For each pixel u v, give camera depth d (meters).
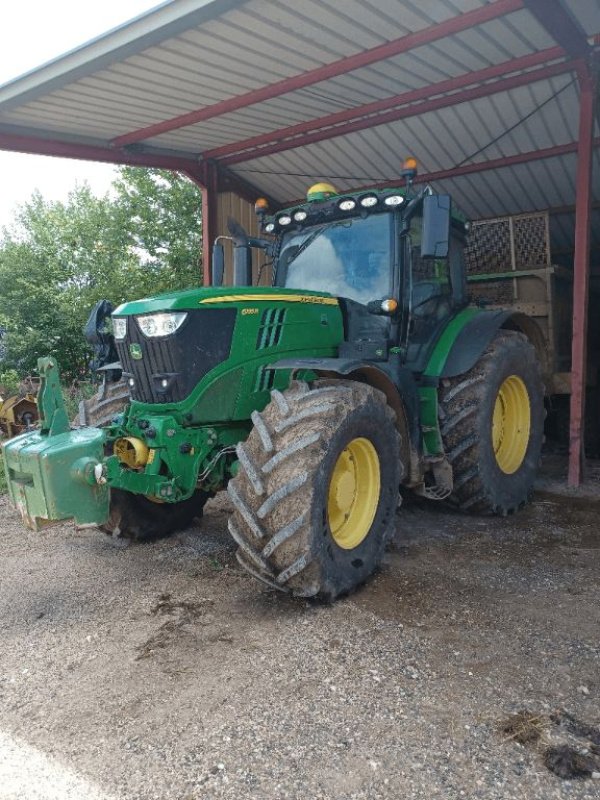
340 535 3.76
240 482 3.45
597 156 7.36
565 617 3.39
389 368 4.41
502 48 5.78
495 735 2.43
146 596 3.77
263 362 4.03
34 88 6.09
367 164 8.56
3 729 2.58
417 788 2.17
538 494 5.92
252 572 3.46
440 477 4.68
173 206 14.07
